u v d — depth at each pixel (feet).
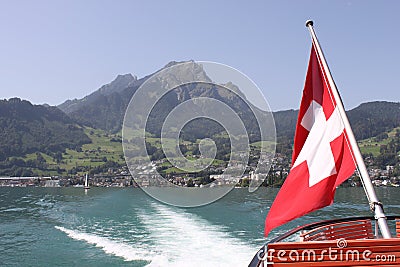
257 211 117.50
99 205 144.66
